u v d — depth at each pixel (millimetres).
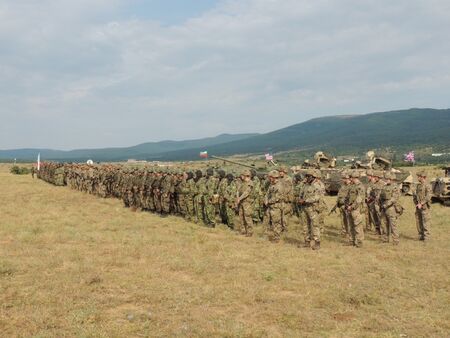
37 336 7332
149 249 14445
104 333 7535
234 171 20047
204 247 14969
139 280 10875
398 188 16438
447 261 13422
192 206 20734
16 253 13539
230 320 8344
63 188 40750
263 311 8930
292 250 14773
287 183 18203
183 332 7684
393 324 8289
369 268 12469
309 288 10469
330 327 8141
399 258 13820
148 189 23656
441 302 9578
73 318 8203
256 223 21141
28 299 9258
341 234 18016
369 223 19594
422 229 17172
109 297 9562
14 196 32562
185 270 12000
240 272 11781
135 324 8016
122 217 22000
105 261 12656
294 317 8633
